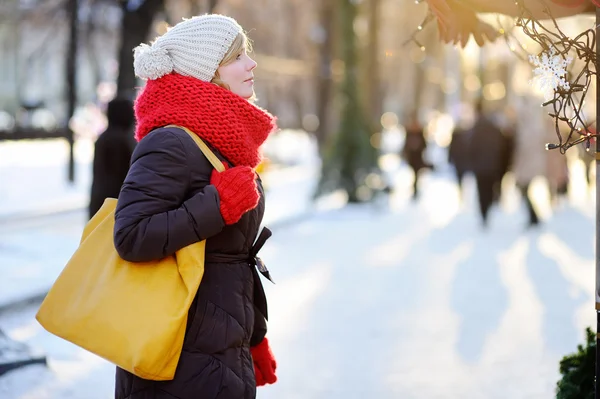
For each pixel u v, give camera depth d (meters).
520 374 7.59
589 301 10.92
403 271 13.39
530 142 19.73
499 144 19.48
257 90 50.72
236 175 3.59
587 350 5.01
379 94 34.03
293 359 8.12
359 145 24.67
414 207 25.33
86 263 3.66
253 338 4.04
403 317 9.95
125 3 14.24
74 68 28.17
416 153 27.33
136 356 3.45
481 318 9.90
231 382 3.61
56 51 35.06
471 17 4.94
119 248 3.54
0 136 34.00
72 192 27.20
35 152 45.78
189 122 3.66
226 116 3.69
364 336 9.03
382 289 11.80
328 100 43.72
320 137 43.88
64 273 3.64
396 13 55.78
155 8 14.28
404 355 8.24
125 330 3.49
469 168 19.67
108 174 11.73
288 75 47.19
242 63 3.87
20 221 20.00
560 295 11.34
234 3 37.97
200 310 3.62
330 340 8.88
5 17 22.89
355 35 25.16
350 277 12.84
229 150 3.70
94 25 23.17
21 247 15.12
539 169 19.67
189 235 3.53
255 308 3.99
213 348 3.61
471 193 30.55
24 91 48.50
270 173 37.09
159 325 3.49
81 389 7.09
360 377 7.50
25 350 7.68
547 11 4.04
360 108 24.88
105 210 3.85
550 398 6.90
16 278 11.86
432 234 18.62
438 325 9.53
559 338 8.92
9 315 9.95
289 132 63.81
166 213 3.53
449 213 23.45
